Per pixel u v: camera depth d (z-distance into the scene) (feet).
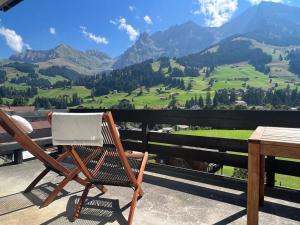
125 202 8.74
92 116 6.84
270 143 5.71
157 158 13.62
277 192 9.05
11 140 13.74
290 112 8.86
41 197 9.25
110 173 8.43
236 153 11.21
